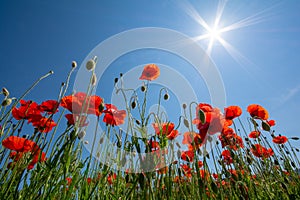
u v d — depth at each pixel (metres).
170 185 0.41
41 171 0.37
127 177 0.43
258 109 0.70
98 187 0.44
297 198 0.57
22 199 0.35
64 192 0.34
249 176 0.62
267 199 0.57
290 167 0.86
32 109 0.49
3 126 0.49
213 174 0.66
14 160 0.45
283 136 0.97
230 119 0.58
